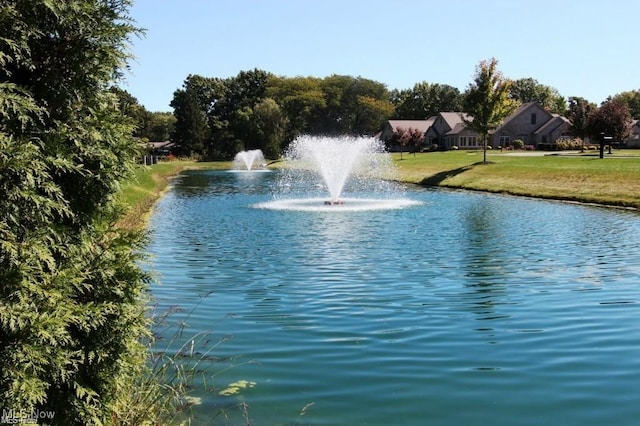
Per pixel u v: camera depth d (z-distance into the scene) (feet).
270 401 19.19
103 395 15.14
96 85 15.51
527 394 19.67
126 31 15.34
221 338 26.05
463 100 163.53
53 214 14.67
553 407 18.63
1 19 12.78
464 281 37.88
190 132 332.80
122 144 15.65
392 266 43.06
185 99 336.29
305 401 19.19
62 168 13.48
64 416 14.10
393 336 26.30
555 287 36.01
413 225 66.95
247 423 17.61
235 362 22.86
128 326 15.52
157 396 18.24
